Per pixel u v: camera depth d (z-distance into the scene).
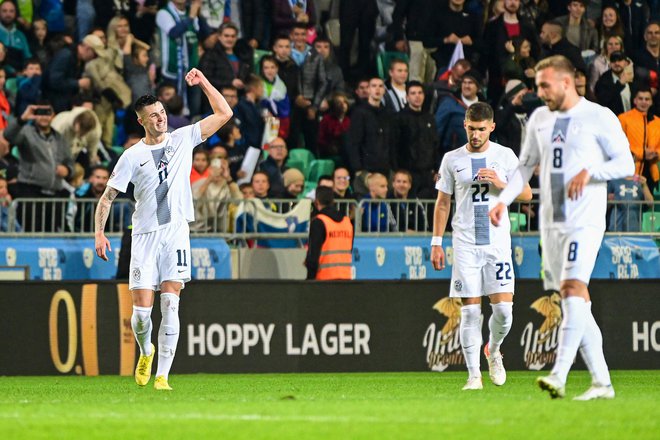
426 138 46.78
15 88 44.44
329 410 18.50
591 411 17.77
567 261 20.16
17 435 14.91
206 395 24.19
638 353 38.25
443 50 51.78
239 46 48.88
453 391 25.66
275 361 36.09
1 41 45.41
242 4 49.72
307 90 48.81
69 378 34.03
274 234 40.44
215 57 47.44
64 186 42.47
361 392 25.55
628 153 20.14
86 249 38.72
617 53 50.97
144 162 25.42
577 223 20.16
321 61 49.16
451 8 51.72
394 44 51.19
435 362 37.09
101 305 35.41
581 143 20.19
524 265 40.56
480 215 26.23
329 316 36.44
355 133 46.25
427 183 46.72
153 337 35.62
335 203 40.72
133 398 23.12
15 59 45.56
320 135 48.03
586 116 20.22
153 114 25.38
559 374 20.25
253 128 46.78
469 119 26.16
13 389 27.55
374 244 40.00
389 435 14.67
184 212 25.77
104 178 41.16
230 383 30.47
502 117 48.81
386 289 36.84
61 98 45.22
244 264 39.59
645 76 52.12
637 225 42.72
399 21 51.44
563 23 52.84
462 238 26.38
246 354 35.94
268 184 43.66
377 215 40.81
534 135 20.83
